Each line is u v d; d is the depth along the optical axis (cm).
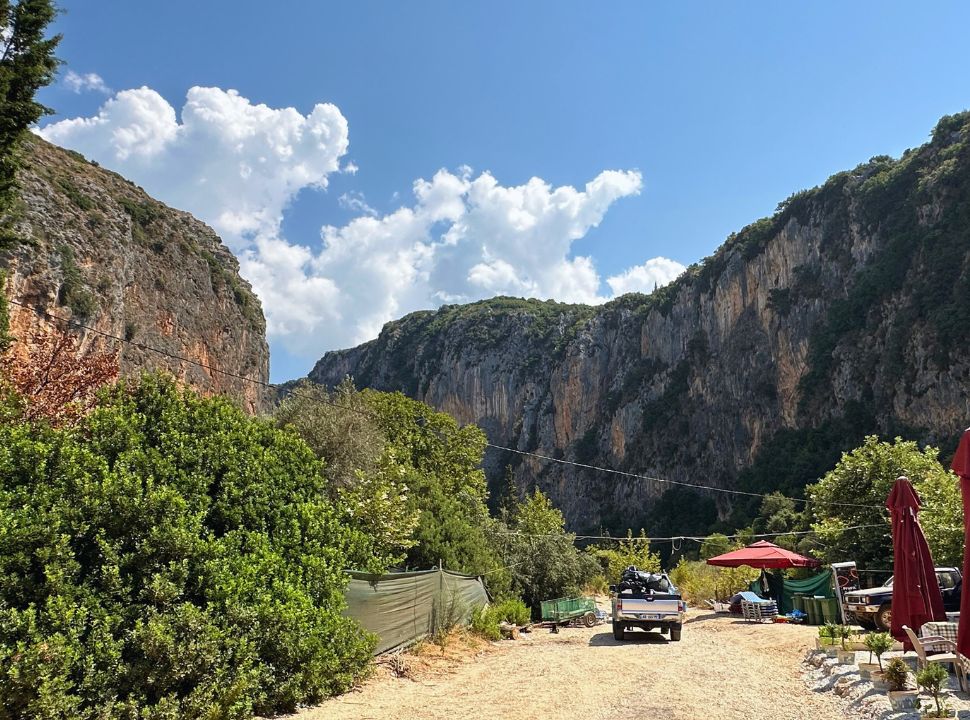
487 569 2088
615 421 16650
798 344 12400
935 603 908
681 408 14938
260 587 827
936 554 1742
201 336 6988
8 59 1155
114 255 5503
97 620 653
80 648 627
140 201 6900
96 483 744
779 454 11100
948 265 9669
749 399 13225
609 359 18488
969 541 624
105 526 727
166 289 6406
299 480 1085
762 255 14138
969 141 10388
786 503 6950
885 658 891
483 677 1060
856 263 11981
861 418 10025
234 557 824
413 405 3809
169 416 976
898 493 963
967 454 623
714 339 14888
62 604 625
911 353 9538
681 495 13488
